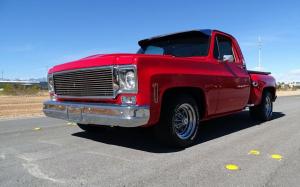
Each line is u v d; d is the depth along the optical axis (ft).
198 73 17.65
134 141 18.80
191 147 17.34
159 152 16.22
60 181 11.96
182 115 17.07
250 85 24.14
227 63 21.13
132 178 12.26
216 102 19.27
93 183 11.75
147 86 14.61
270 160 14.73
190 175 12.58
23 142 18.85
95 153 16.05
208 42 19.95
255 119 27.43
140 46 23.73
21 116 34.71
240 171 13.07
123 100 14.93
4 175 12.67
